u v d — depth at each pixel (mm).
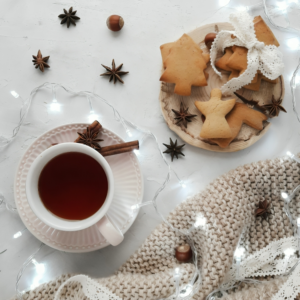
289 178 503
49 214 458
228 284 495
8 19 532
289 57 530
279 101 512
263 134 511
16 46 532
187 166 523
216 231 486
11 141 523
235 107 505
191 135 512
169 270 496
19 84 530
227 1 530
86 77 530
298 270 475
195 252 495
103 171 469
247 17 483
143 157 524
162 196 521
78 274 490
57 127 476
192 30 514
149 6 531
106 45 531
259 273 489
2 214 519
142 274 502
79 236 478
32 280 516
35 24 532
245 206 496
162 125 525
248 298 473
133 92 529
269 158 524
